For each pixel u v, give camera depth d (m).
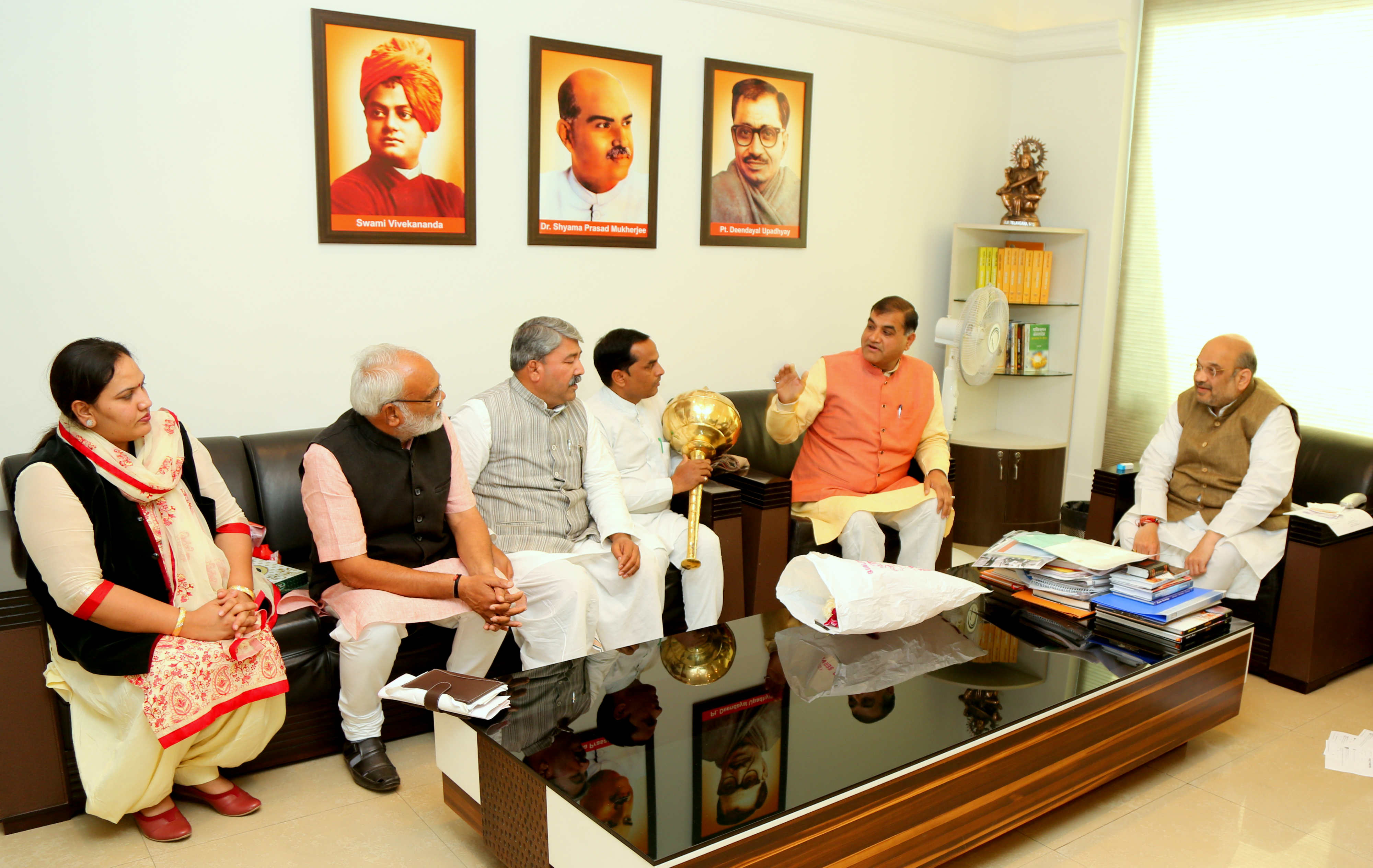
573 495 2.99
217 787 2.41
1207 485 3.45
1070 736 2.31
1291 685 3.26
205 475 2.45
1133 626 2.73
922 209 4.98
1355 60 4.30
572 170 3.77
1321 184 4.45
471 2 3.46
